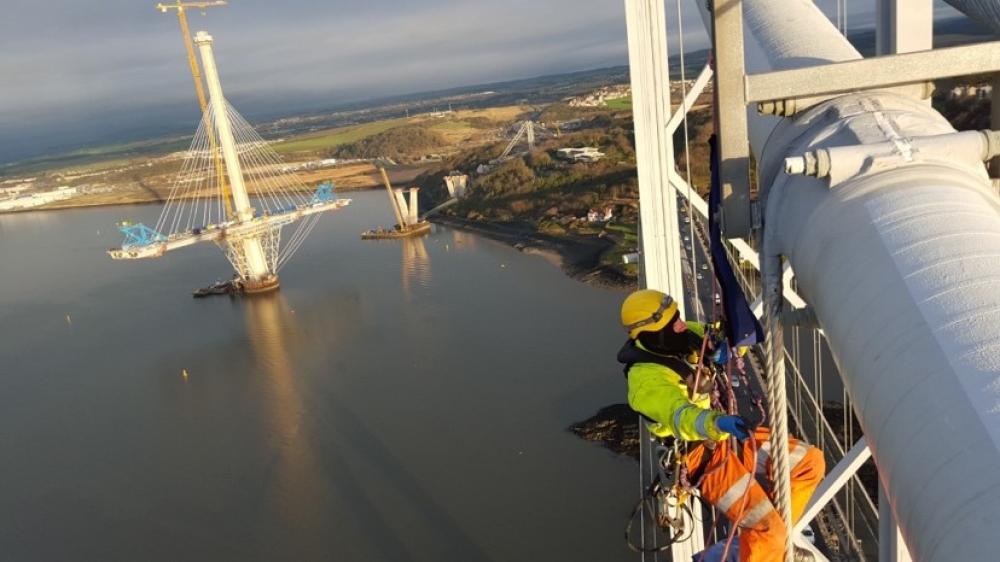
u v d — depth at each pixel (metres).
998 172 2.95
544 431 35.44
